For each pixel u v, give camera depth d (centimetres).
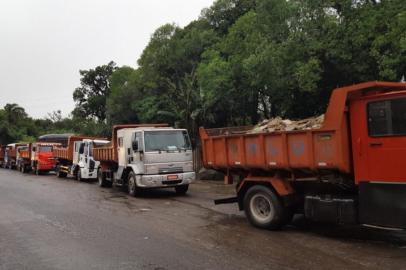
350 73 1853
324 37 1819
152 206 1370
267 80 2031
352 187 830
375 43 1564
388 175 740
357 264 671
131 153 1680
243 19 2475
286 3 2030
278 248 781
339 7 1825
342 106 791
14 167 4397
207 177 2252
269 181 940
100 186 2103
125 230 973
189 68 3347
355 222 795
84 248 805
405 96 720
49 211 1284
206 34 3281
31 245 840
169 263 694
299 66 1836
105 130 4703
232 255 736
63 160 2922
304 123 904
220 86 2467
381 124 750
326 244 805
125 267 677
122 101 3862
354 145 789
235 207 1297
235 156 1023
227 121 2909
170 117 3278
